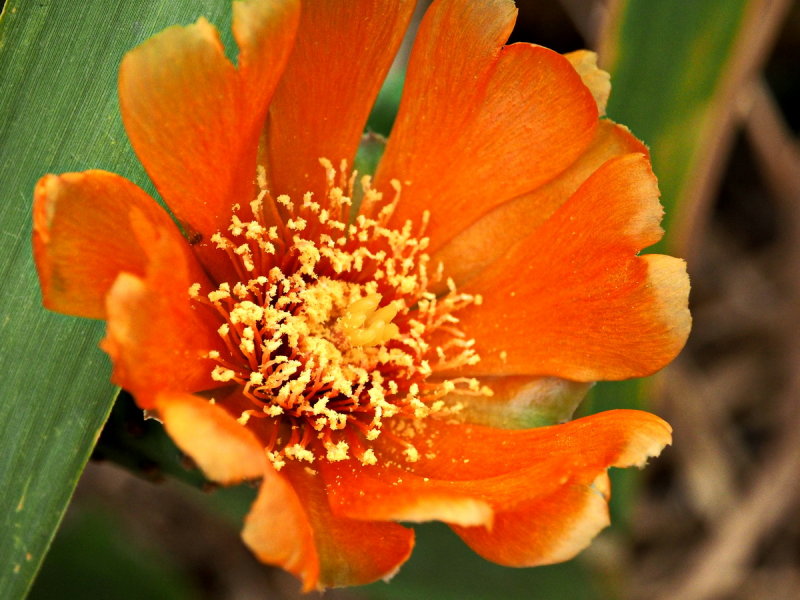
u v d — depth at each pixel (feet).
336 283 0.73
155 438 0.72
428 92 0.72
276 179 0.72
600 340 0.71
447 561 0.81
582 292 0.72
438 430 0.73
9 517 0.67
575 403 0.73
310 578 0.63
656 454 0.66
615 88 0.79
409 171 0.74
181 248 0.66
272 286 0.72
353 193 0.74
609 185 0.70
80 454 0.67
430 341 0.74
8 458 0.67
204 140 0.67
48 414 0.68
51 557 0.81
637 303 0.70
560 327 0.72
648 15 0.78
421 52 0.71
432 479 0.71
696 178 0.80
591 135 0.72
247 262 0.71
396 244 0.74
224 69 0.66
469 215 0.74
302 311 0.73
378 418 0.71
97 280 0.65
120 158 0.69
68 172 0.67
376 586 0.81
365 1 0.70
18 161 0.68
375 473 0.71
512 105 0.72
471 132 0.73
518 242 0.74
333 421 0.71
